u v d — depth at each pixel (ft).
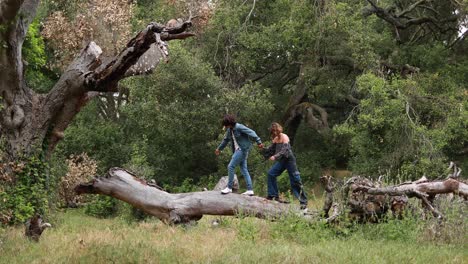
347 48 87.97
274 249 29.99
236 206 42.57
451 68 91.97
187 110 87.71
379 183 42.37
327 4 84.69
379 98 77.25
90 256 28.27
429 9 100.42
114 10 68.18
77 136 93.50
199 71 88.22
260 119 95.09
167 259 27.84
